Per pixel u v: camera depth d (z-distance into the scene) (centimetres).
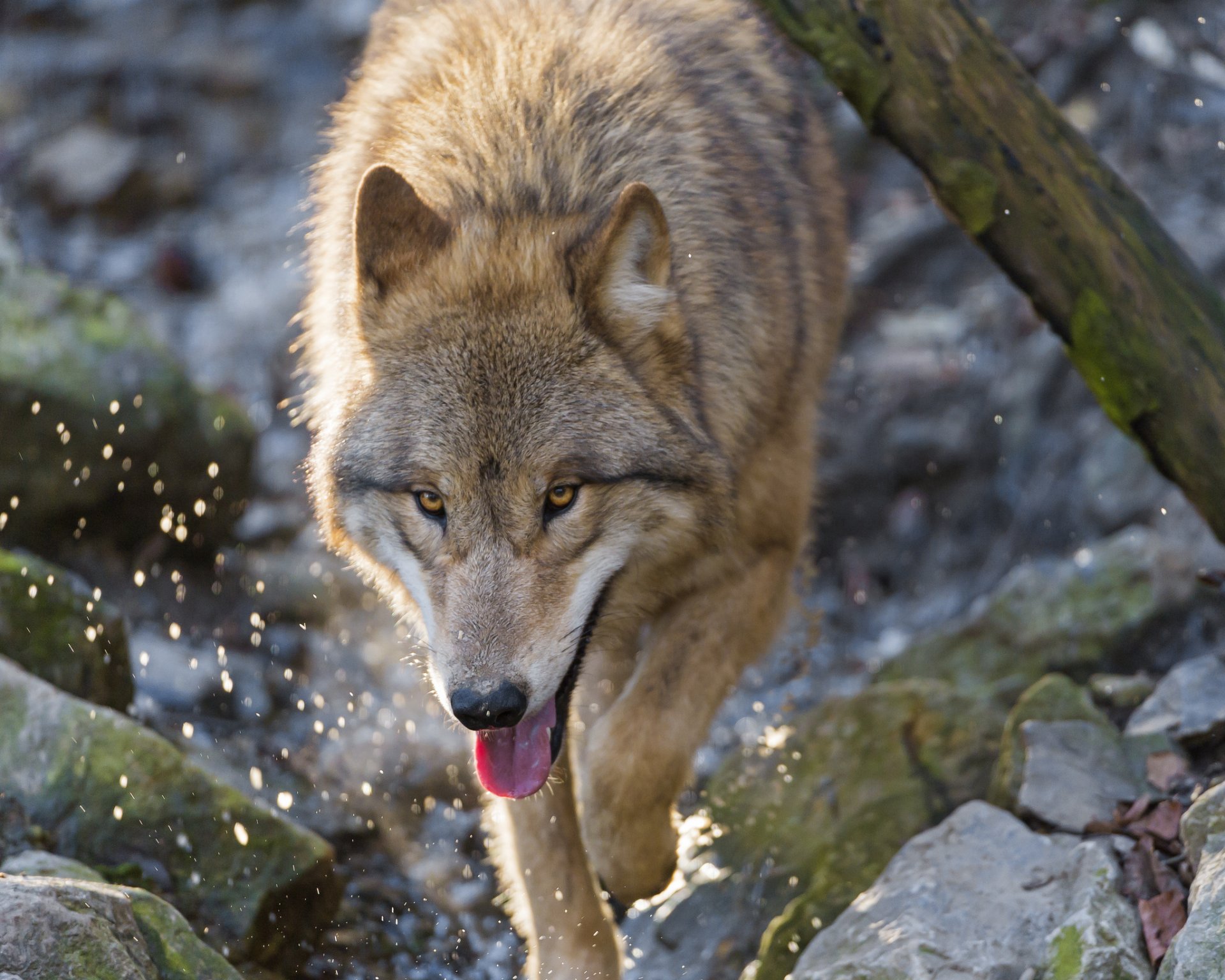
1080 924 641
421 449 702
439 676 686
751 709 1224
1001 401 1609
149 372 1294
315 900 821
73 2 2845
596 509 711
